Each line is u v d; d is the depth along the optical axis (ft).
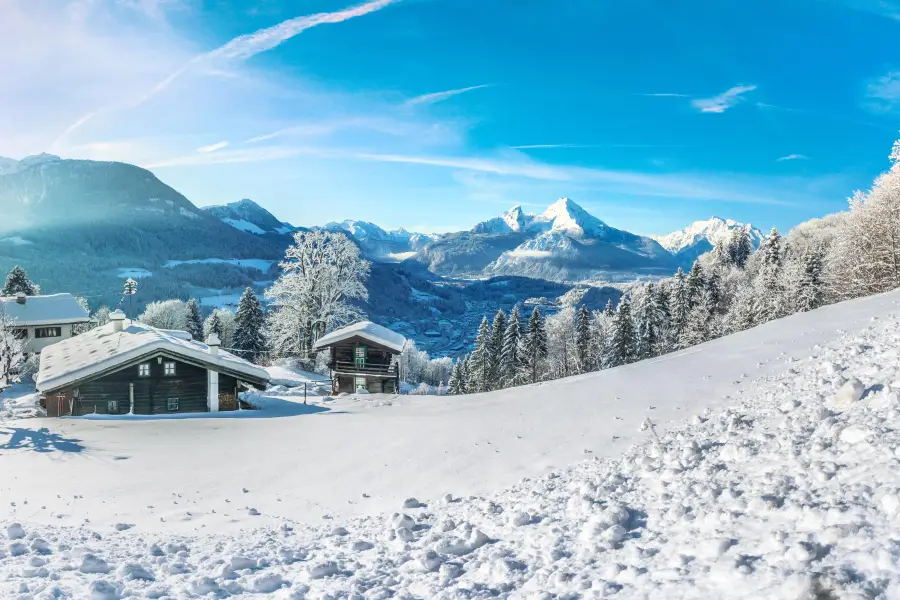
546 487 32.63
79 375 92.17
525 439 47.83
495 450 46.44
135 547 30.01
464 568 21.80
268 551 28.76
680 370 61.87
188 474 51.06
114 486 47.65
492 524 27.68
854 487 17.44
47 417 90.53
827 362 41.45
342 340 136.36
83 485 48.03
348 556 26.25
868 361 36.58
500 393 79.77
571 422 49.98
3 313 188.14
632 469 30.04
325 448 56.70
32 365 182.70
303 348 191.83
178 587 22.36
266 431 69.21
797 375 43.55
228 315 291.58
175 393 96.73
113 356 93.35
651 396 52.85
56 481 49.26
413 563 22.97
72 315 211.61
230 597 21.49
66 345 123.13
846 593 12.06
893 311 66.08
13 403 113.80
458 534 27.02
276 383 143.33
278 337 197.47
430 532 28.45
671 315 240.73
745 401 40.91
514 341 239.09
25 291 273.33
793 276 186.19
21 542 28.45
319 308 190.08
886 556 12.91
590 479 30.01
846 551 13.92
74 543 30.40
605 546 19.86
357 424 66.64
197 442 64.54
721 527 18.24
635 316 234.79
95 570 24.53
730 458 25.67
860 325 62.54
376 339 135.33
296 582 22.90
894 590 11.83
